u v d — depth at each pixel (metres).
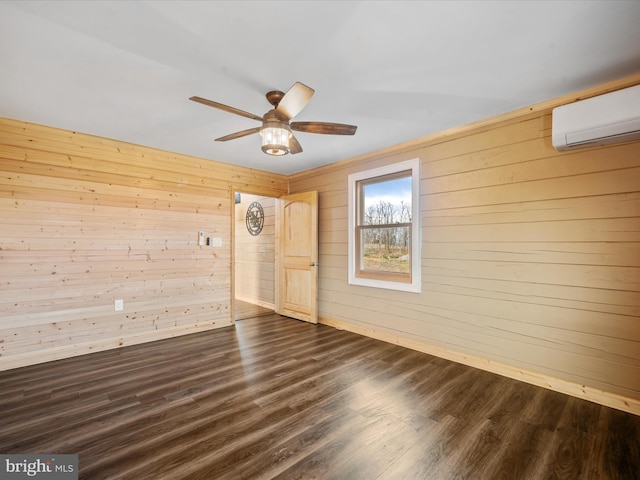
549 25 1.65
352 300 4.14
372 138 3.41
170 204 3.94
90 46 1.82
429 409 2.22
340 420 2.08
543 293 2.58
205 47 1.83
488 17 1.59
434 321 3.27
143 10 1.53
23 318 3.01
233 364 3.02
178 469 1.62
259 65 2.02
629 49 1.86
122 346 3.55
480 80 2.22
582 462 1.70
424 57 1.94
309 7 1.52
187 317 4.07
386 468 1.64
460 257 3.08
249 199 6.23
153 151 3.79
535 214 2.63
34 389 2.51
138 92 2.38
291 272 4.91
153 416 2.12
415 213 3.39
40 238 3.10
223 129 3.15
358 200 4.11
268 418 2.10
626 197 2.23
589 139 2.22
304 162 4.40
